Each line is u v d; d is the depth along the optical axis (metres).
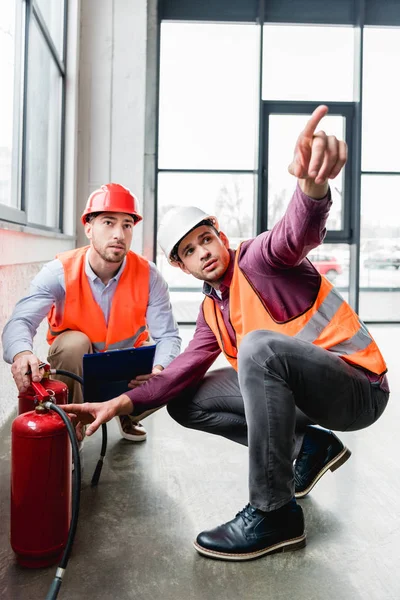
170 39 5.48
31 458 1.16
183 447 2.07
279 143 5.65
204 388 1.56
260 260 1.32
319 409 1.31
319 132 1.01
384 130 5.73
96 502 1.55
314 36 5.60
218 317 1.50
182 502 1.57
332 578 1.18
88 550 1.29
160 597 1.10
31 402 1.41
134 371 1.46
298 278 1.34
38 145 3.48
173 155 5.57
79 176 4.79
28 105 2.76
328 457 1.56
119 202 1.65
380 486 1.71
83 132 4.78
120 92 4.80
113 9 4.77
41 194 3.64
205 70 5.53
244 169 5.63
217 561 1.25
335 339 1.34
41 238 2.97
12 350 1.50
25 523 1.18
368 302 5.96
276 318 1.35
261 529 1.25
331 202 1.15
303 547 1.32
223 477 1.77
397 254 5.88
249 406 1.23
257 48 5.46
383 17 5.59
